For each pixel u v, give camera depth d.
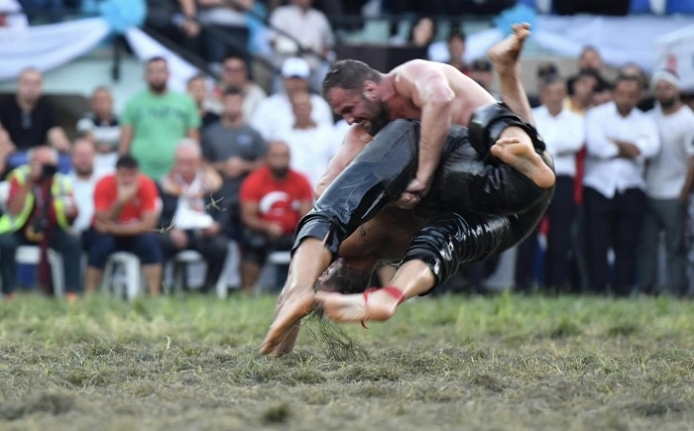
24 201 23.38
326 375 11.48
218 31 27.94
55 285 23.97
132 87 27.77
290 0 28.45
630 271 24.41
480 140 11.64
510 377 11.33
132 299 20.58
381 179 11.44
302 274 11.19
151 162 24.84
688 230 24.31
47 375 11.31
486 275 24.31
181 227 23.72
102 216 23.45
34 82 25.42
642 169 24.33
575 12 28.00
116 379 11.20
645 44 27.95
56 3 27.89
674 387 10.75
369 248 12.37
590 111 24.34
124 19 27.48
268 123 25.28
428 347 14.66
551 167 12.05
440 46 27.34
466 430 8.74
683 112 24.22
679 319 17.44
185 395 10.23
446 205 11.88
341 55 25.88
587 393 10.45
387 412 9.43
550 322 17.12
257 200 24.05
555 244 24.00
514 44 12.42
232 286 24.77
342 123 25.23
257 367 11.60
